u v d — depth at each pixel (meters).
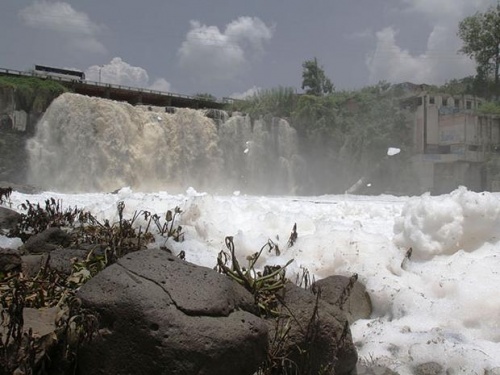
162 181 35.94
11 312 2.73
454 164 41.19
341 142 44.06
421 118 42.97
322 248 5.11
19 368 2.54
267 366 2.88
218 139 39.38
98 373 2.58
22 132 33.19
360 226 6.51
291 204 10.47
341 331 3.19
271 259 4.91
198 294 2.70
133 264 2.86
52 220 6.84
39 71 41.22
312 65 58.41
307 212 8.83
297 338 3.08
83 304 2.69
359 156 42.94
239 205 8.17
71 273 3.93
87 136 33.19
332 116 44.50
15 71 37.72
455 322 3.96
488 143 42.47
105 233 5.73
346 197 27.34
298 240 5.41
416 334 3.66
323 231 5.47
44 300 3.34
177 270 2.86
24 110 33.78
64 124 33.09
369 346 3.65
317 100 45.19
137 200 8.12
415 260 5.14
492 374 3.17
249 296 3.13
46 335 2.66
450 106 44.12
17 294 3.06
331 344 3.12
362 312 4.30
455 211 5.19
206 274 2.89
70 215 7.07
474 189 41.62
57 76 40.25
